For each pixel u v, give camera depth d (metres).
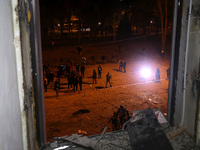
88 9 40.47
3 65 1.14
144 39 41.44
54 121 10.85
